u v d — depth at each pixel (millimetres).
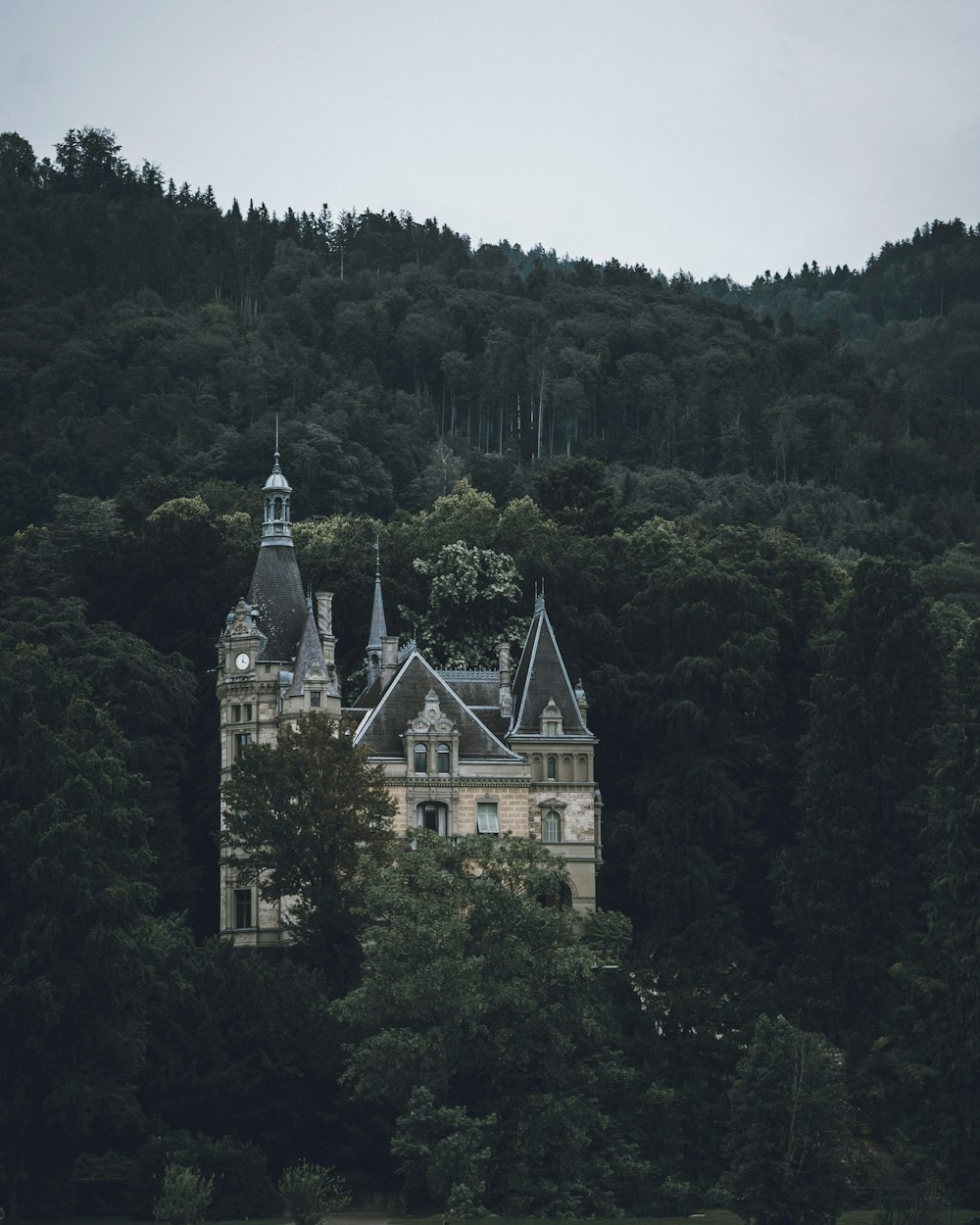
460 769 134875
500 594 156750
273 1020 106688
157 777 138375
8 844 98125
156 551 154375
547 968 103625
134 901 101500
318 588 156250
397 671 138625
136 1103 100500
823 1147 96375
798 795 142625
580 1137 99188
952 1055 112938
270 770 123625
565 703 139375
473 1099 102562
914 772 138000
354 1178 104250
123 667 139250
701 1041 110250
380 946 103625
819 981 127875
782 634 160125
